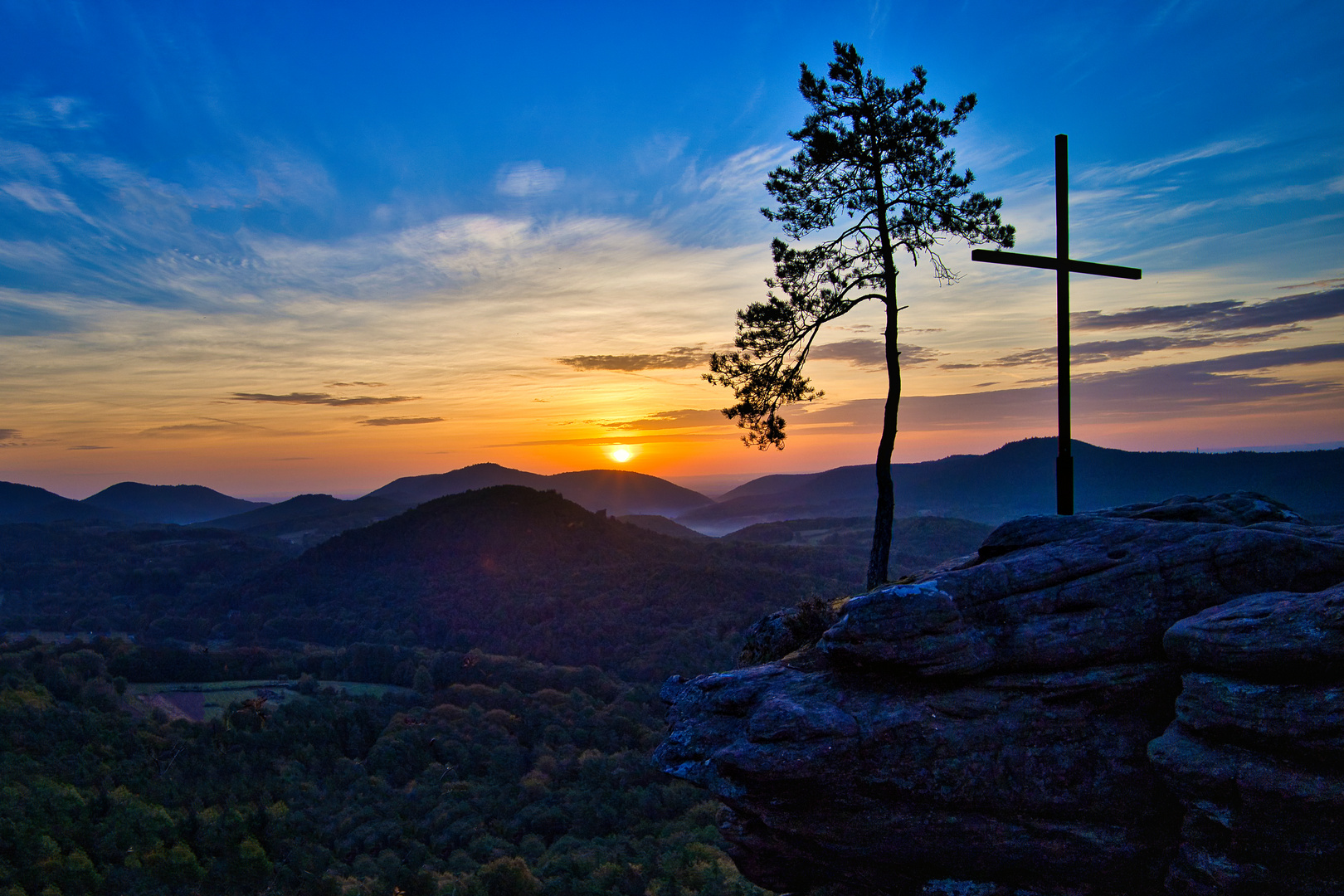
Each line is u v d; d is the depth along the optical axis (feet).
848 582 629.10
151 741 363.35
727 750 32.48
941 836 30.68
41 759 328.49
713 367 73.36
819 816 32.01
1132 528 33.45
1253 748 25.41
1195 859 26.48
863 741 30.89
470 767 337.52
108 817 286.25
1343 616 23.93
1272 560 29.58
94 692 412.57
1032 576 32.42
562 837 266.57
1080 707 30.25
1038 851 29.68
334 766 361.92
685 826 258.78
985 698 31.24
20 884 243.60
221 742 372.38
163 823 288.71
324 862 268.21
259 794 322.55
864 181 67.21
